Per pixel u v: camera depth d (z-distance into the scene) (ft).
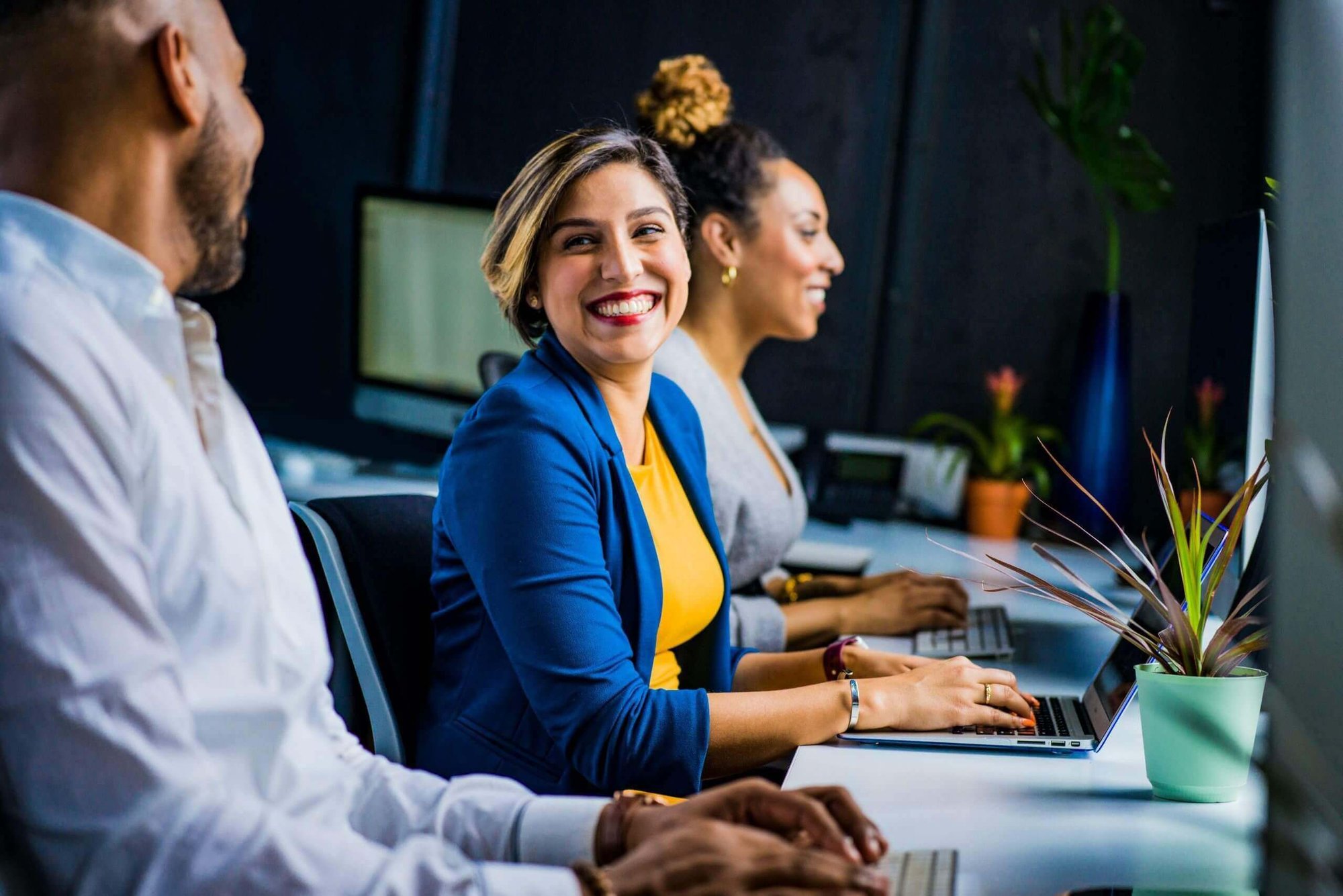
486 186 12.53
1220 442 6.09
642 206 5.04
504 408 4.65
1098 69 9.86
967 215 11.53
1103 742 4.47
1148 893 3.11
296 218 12.81
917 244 11.67
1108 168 9.98
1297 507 2.81
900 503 10.78
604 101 12.19
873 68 11.64
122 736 2.56
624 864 2.88
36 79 2.94
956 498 10.51
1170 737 3.89
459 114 12.57
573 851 3.31
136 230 3.01
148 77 2.97
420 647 4.93
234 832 2.60
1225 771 3.86
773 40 11.83
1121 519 9.95
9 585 2.53
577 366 5.00
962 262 11.57
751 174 7.55
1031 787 4.06
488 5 12.39
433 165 12.64
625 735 4.29
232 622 3.02
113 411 2.75
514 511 4.45
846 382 11.96
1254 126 10.59
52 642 2.53
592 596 4.44
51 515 2.57
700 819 3.11
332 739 3.67
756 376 12.15
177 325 3.08
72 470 2.62
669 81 7.64
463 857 2.83
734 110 11.98
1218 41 10.62
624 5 12.07
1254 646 3.88
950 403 11.68
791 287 7.71
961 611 6.93
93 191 2.96
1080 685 5.57
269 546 3.46
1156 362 11.01
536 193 5.04
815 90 11.80
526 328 5.36
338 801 3.41
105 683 2.56
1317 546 2.80
